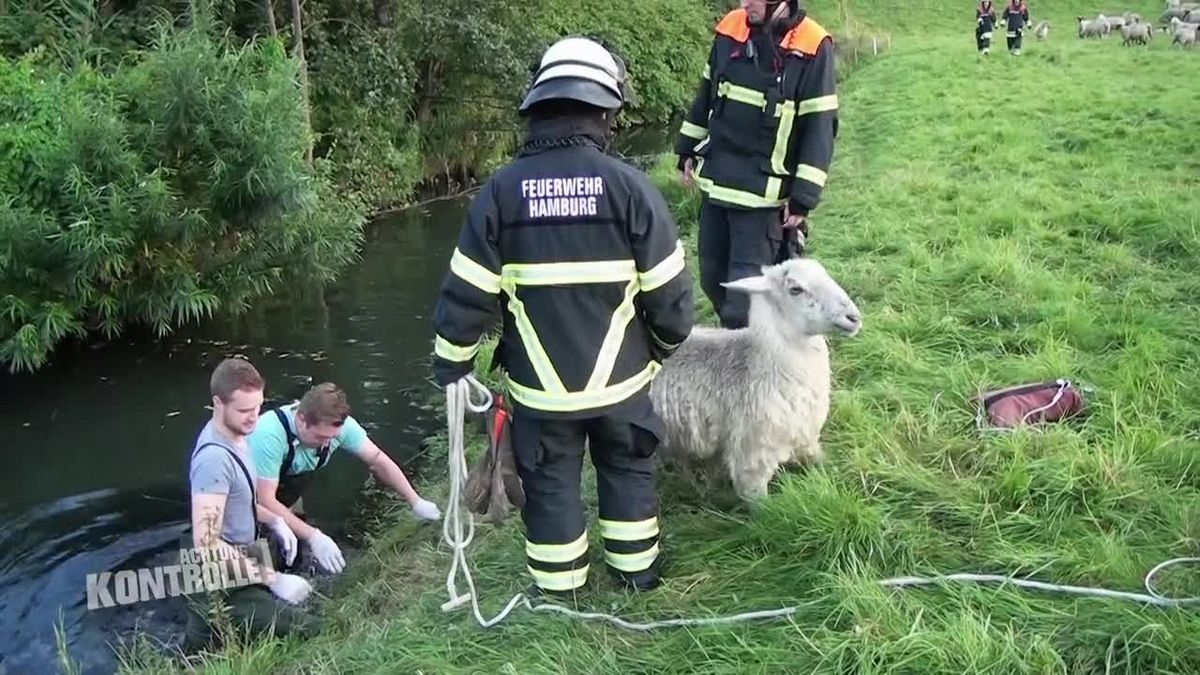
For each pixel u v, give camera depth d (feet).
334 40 48.49
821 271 12.41
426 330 28.66
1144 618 9.66
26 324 25.61
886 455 13.97
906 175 34.68
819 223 29.32
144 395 24.53
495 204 10.32
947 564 11.34
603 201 10.28
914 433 14.73
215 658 13.16
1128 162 35.96
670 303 10.62
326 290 33.17
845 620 10.34
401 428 21.43
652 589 11.69
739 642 10.30
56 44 33.81
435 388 23.71
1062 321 18.28
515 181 10.34
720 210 16.44
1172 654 9.18
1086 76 66.28
